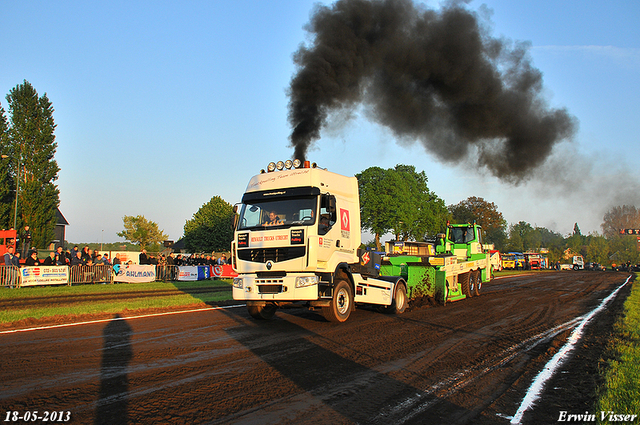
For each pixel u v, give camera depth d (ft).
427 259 48.21
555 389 18.07
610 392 17.03
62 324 31.14
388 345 25.99
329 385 17.87
